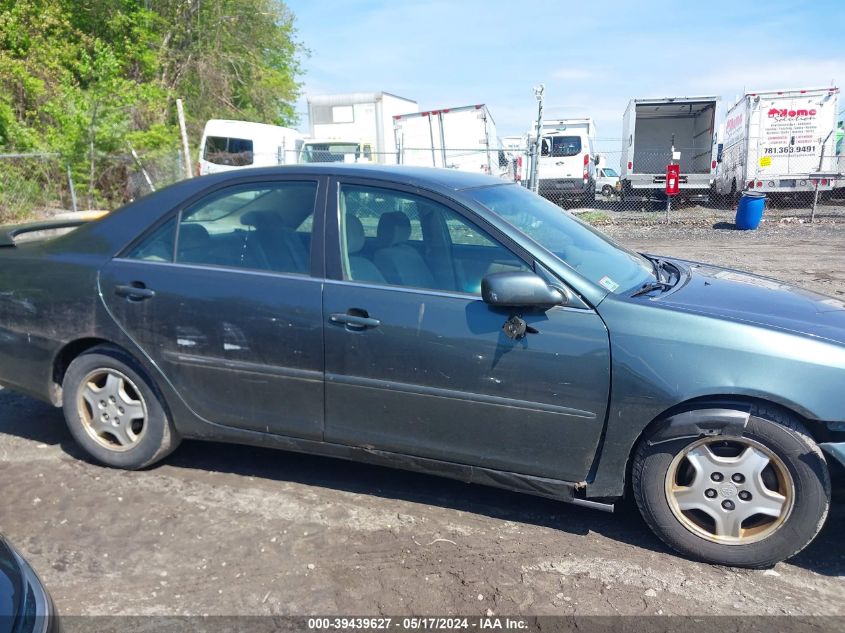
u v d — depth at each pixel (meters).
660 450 3.23
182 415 3.96
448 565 3.27
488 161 19.95
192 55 26.72
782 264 11.50
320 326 3.56
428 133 20.36
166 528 3.57
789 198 20.70
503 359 3.30
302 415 3.71
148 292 3.87
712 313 3.23
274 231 3.80
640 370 3.16
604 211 20.72
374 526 3.61
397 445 3.58
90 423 4.17
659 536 3.36
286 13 29.84
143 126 20.17
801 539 3.12
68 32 23.33
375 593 3.07
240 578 3.17
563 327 3.25
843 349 3.07
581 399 3.25
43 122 20.06
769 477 3.17
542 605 2.99
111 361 4.03
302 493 3.95
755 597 3.06
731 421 3.11
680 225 17.34
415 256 3.58
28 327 4.15
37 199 17.25
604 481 3.33
